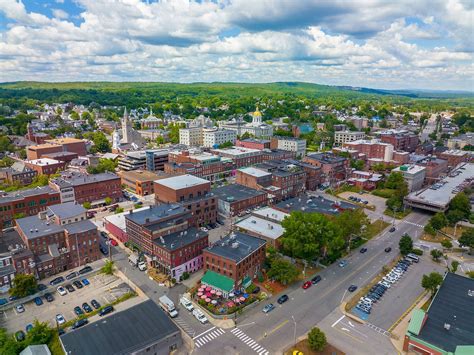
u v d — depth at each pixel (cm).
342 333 8675
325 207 15338
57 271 11525
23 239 12038
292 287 10662
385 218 16650
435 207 16625
